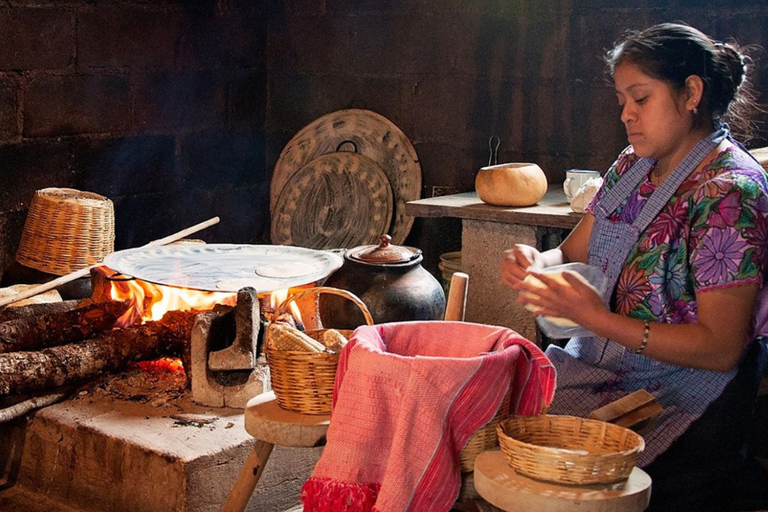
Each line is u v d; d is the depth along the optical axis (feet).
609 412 7.09
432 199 14.33
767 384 12.15
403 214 18.15
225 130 18.89
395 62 18.17
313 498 6.95
